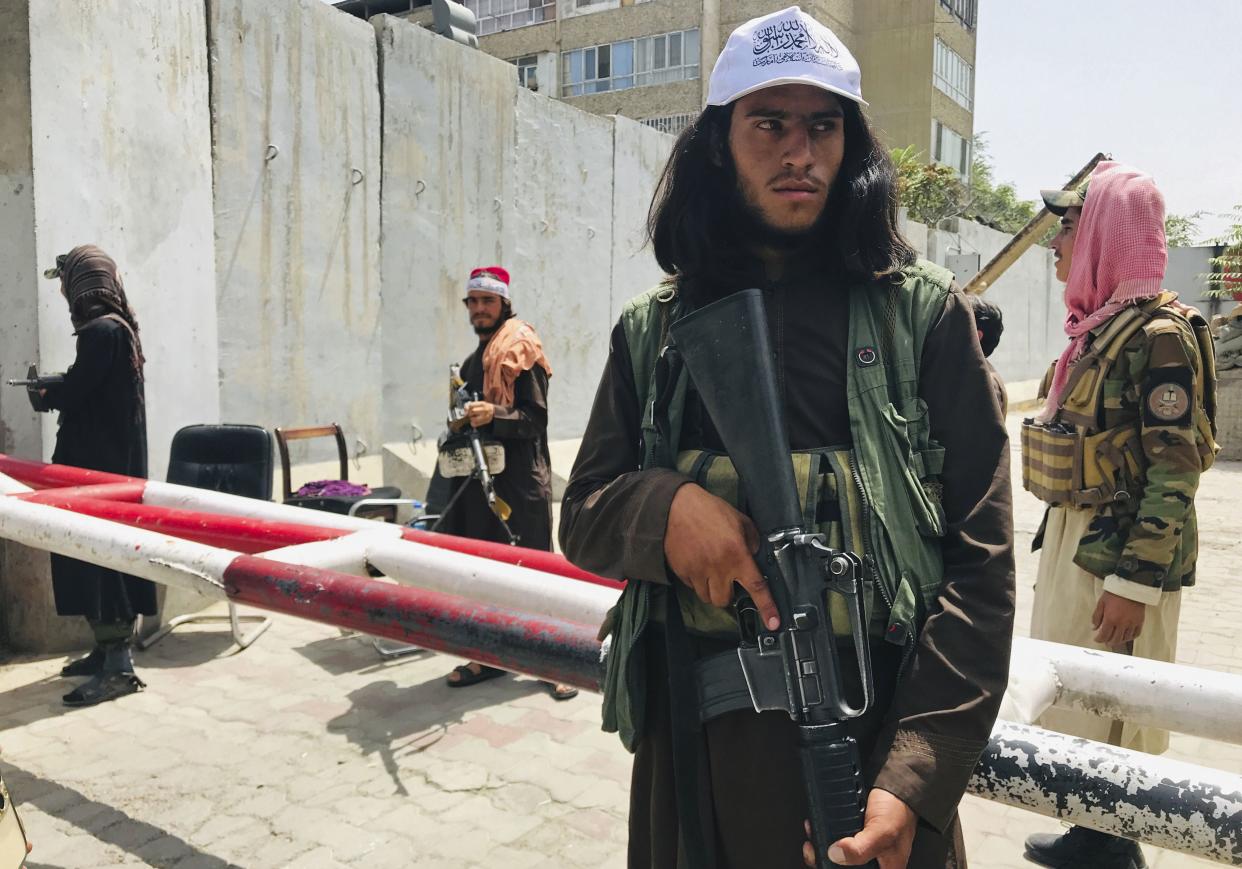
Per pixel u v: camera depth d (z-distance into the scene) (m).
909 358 1.14
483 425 4.37
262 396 6.19
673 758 1.22
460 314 7.86
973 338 1.14
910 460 1.11
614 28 29.02
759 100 1.17
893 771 0.99
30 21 4.27
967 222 19.39
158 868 2.78
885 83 31.67
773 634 1.08
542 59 30.34
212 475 4.79
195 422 5.50
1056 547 2.61
